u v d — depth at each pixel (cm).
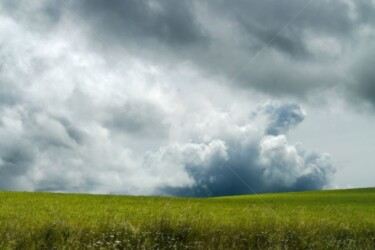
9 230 924
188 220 1091
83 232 966
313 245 1056
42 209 1385
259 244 1047
